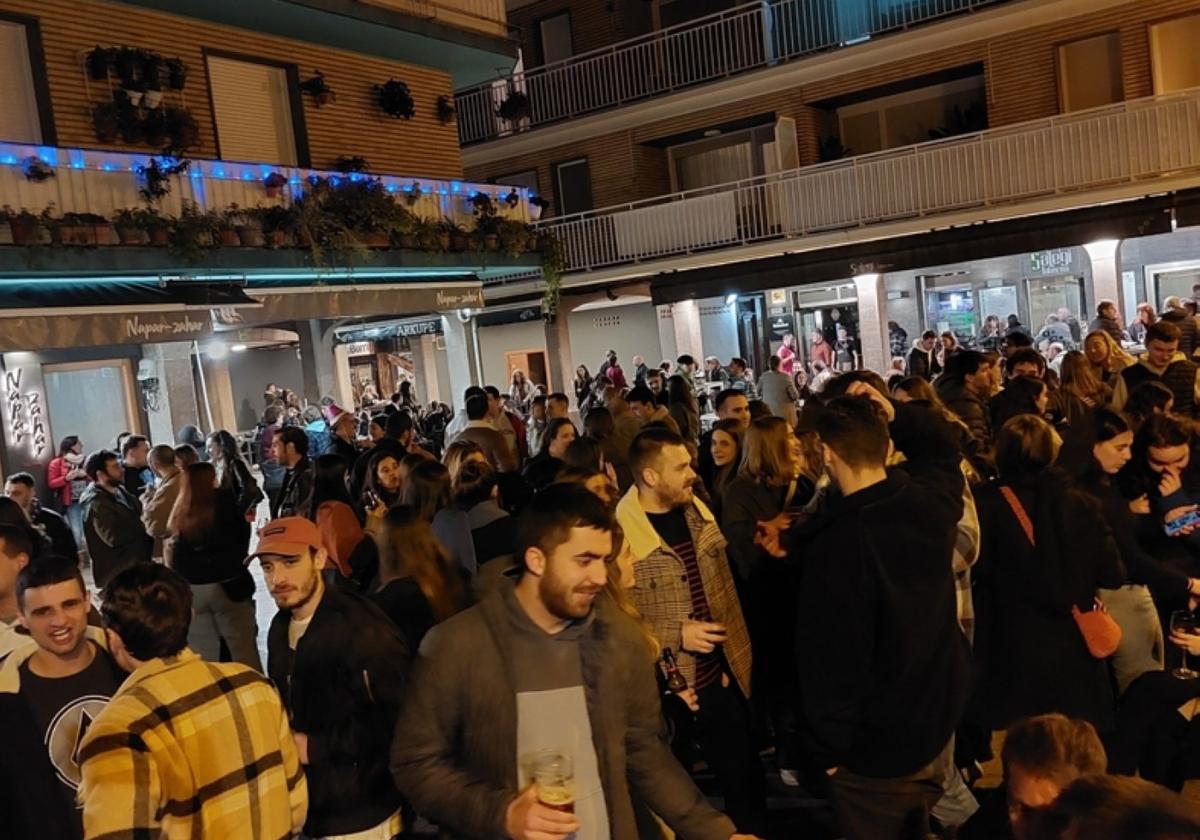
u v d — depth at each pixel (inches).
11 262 386.3
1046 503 157.0
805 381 772.0
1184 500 183.0
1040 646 157.8
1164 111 588.1
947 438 154.2
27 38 472.7
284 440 338.3
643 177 879.7
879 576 129.6
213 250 452.4
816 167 714.2
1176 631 162.7
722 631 163.0
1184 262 736.3
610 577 134.4
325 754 134.3
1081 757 102.0
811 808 198.1
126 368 732.0
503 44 672.4
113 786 100.7
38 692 129.9
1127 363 341.7
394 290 526.3
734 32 834.2
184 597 113.5
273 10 543.2
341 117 616.7
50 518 295.3
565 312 855.7
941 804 149.4
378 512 229.9
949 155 661.9
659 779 114.9
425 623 158.4
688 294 767.1
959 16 714.8
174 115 501.7
